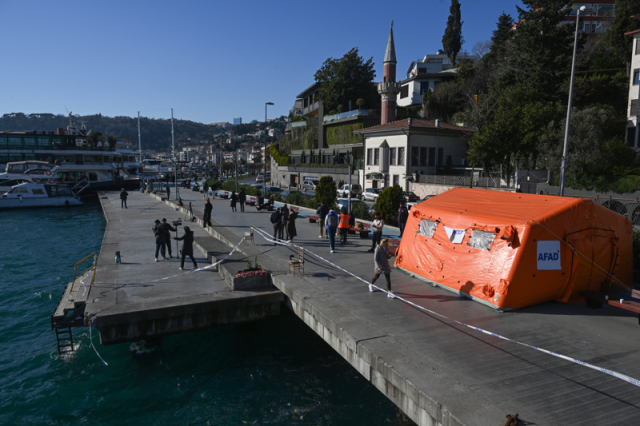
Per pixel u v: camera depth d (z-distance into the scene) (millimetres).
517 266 9180
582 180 26953
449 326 8375
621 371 6461
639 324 8422
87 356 11320
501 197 11492
